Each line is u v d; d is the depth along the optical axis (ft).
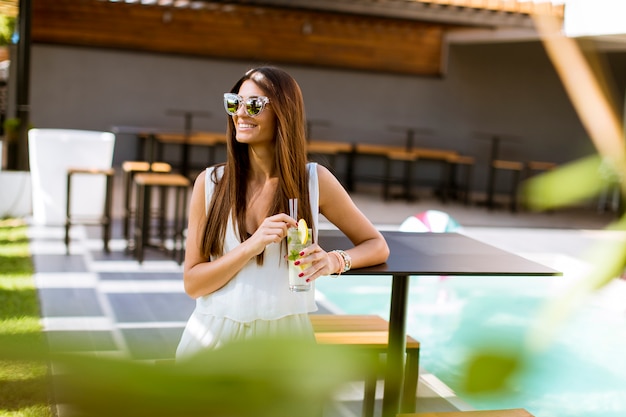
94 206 27.55
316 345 1.16
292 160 7.56
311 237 7.75
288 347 1.07
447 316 18.85
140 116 43.06
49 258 21.97
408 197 42.14
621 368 12.48
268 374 1.04
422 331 17.37
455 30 43.86
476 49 47.44
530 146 48.26
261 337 1.10
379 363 1.21
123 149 43.32
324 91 45.96
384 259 8.70
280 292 7.70
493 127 48.11
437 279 22.84
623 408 10.85
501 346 0.97
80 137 26.99
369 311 19.69
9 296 17.21
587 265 1.01
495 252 10.21
